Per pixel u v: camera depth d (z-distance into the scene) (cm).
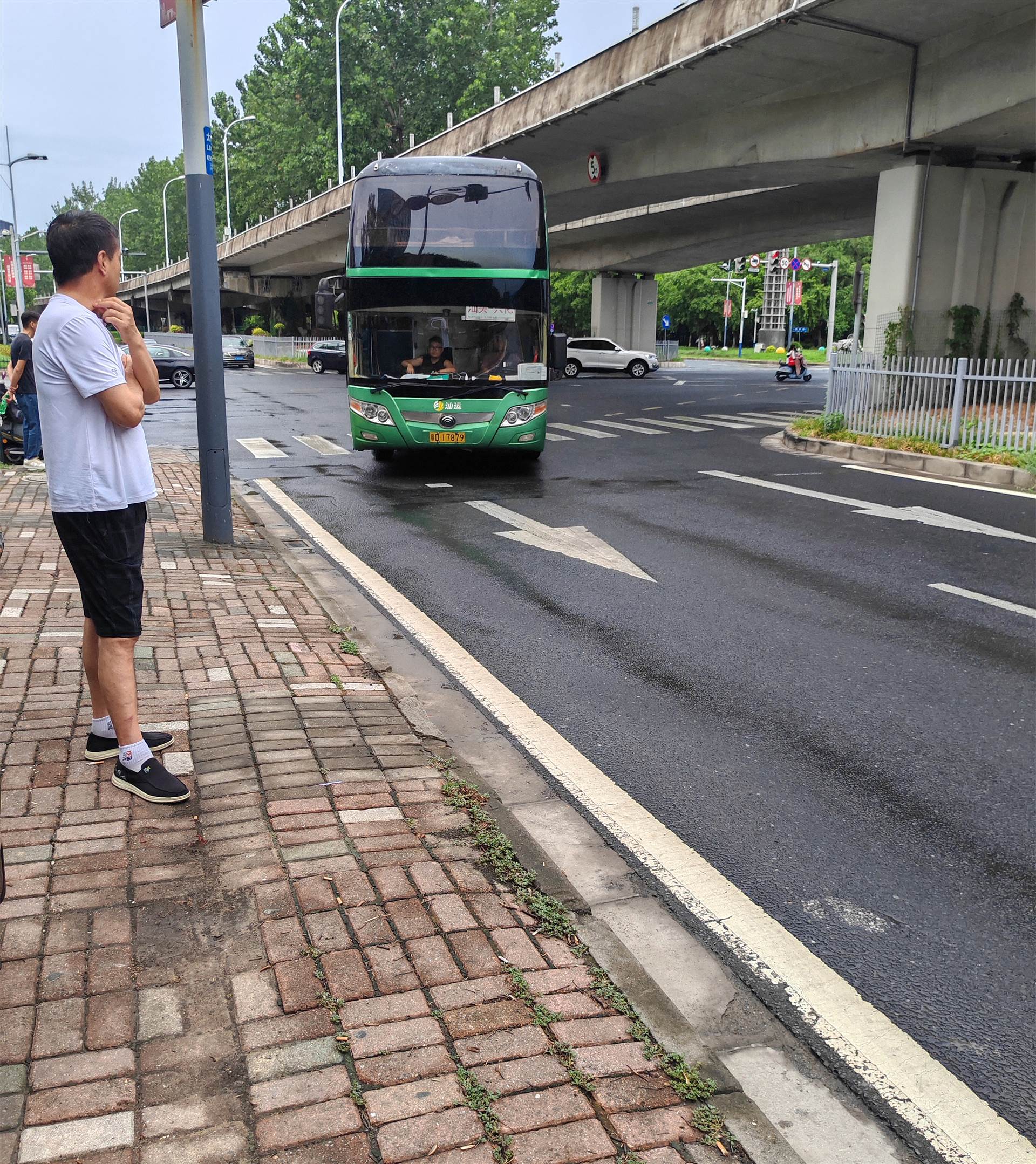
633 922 312
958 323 1903
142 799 356
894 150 1852
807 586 753
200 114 747
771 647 604
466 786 386
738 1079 246
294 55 6812
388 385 1283
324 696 474
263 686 482
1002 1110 242
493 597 718
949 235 1883
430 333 1281
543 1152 211
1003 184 1881
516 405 1291
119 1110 218
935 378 1459
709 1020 269
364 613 668
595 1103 225
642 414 2344
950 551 873
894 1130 233
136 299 11100
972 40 1587
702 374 4575
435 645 602
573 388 3331
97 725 383
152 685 475
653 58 1911
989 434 1384
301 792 369
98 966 265
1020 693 530
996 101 1555
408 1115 219
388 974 265
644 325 5306
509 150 2675
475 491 1215
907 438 1490
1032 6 1466
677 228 4172
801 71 1855
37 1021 243
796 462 1483
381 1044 239
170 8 733
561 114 2275
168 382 3553
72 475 333
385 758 405
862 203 3225
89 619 370
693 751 452
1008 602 707
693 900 330
